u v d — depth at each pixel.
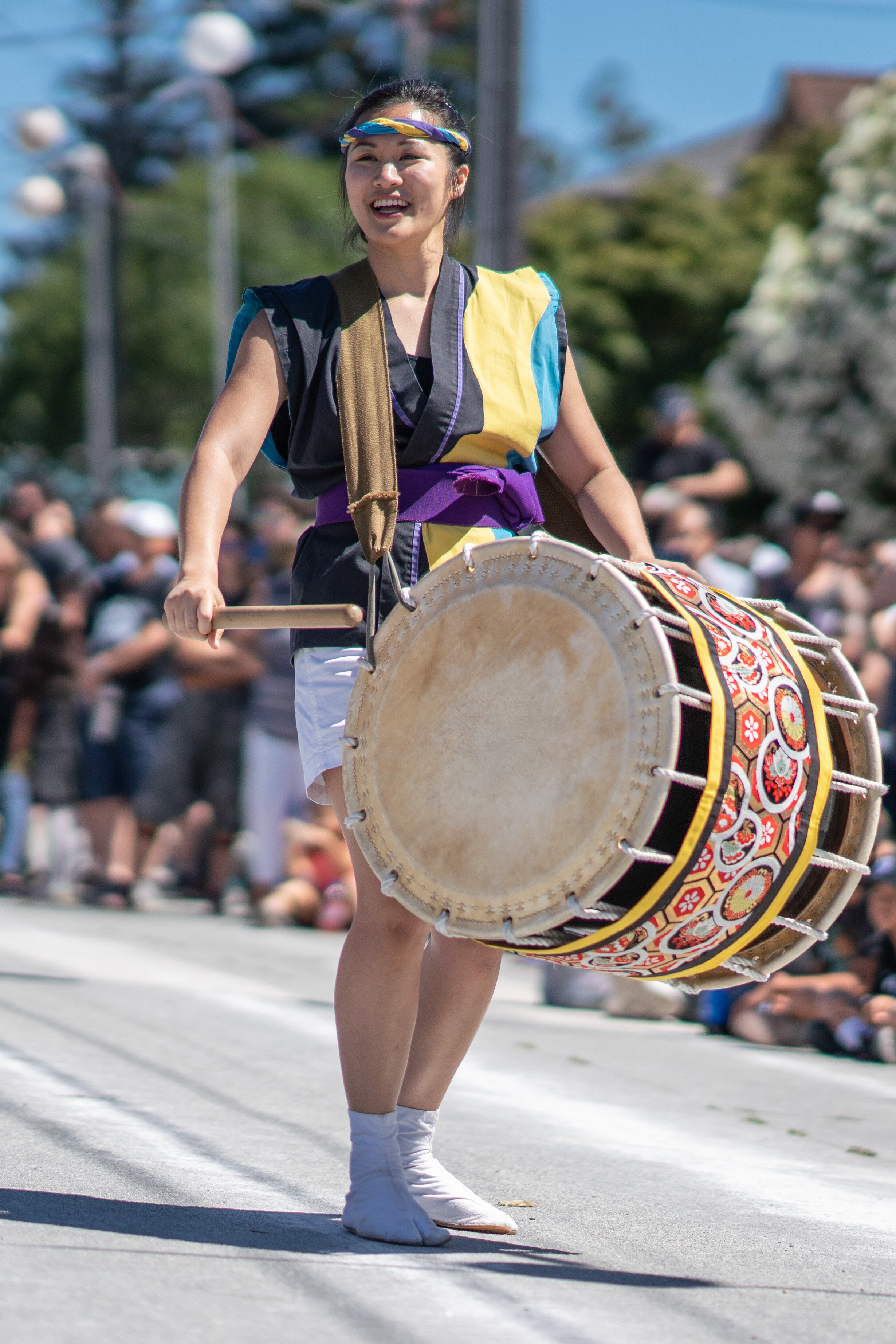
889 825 18.16
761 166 119.25
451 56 100.62
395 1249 8.11
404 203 8.67
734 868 7.50
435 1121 8.91
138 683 26.95
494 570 7.92
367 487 8.38
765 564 25.58
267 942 22.61
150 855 28.81
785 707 7.68
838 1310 7.52
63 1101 11.41
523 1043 15.74
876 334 68.56
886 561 24.11
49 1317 6.64
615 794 7.28
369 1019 8.34
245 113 128.62
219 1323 6.73
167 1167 9.62
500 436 8.70
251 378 8.56
